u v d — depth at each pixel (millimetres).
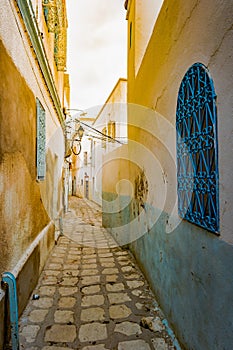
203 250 1752
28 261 3111
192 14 1955
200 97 1796
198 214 1831
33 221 3531
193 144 1947
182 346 2211
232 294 1352
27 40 3084
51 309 2977
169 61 2643
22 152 2885
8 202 2363
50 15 4785
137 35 4977
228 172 1390
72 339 2434
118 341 2414
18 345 2145
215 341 1562
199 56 1811
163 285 2900
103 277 4027
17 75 2662
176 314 2402
